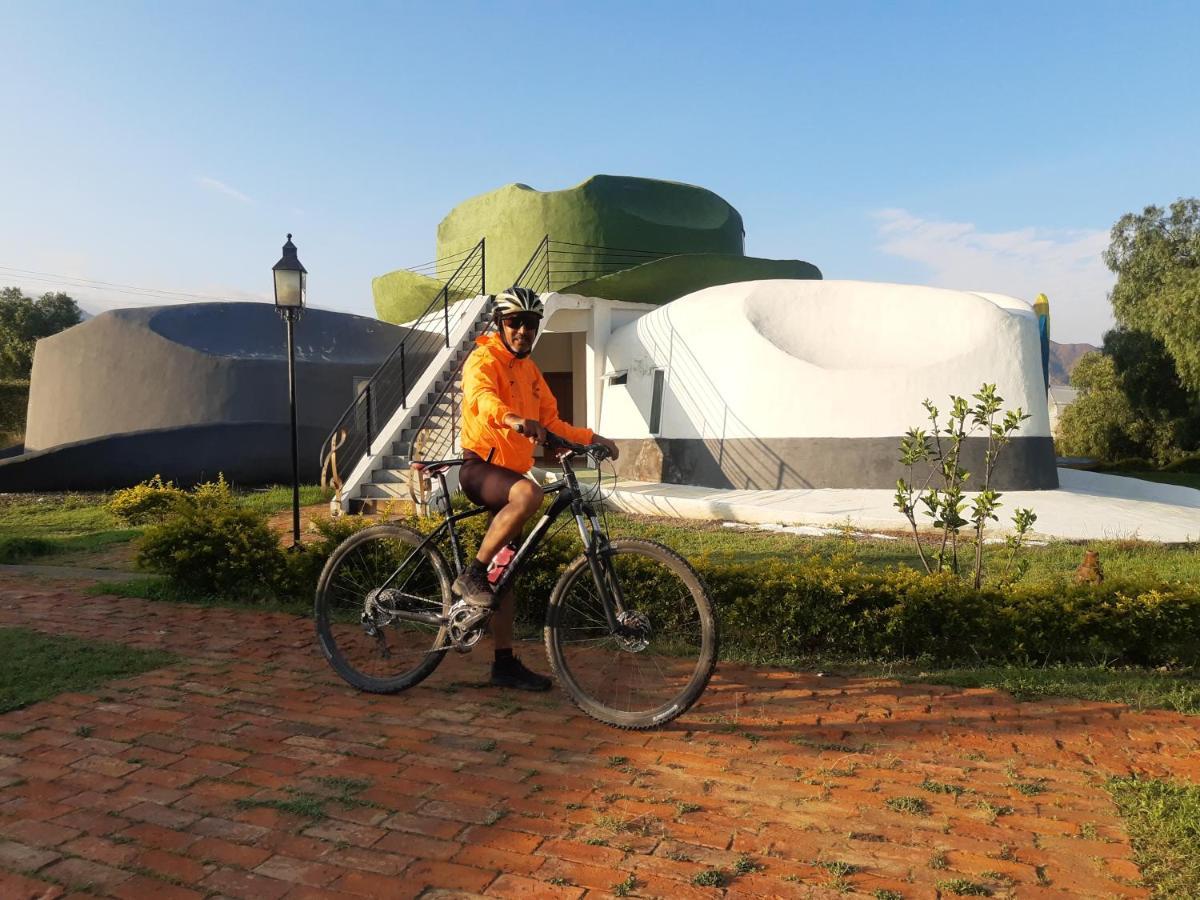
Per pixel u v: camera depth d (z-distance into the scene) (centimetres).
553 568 528
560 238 1995
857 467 1244
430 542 410
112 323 1617
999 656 475
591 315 1739
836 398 1265
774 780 297
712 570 498
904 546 916
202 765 309
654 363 1534
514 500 357
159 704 378
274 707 375
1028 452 1277
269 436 1560
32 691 391
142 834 256
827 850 247
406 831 259
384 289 2202
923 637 474
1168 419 2836
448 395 1338
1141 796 276
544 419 402
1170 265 2692
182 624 535
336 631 503
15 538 927
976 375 1266
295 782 294
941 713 371
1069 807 276
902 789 290
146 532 648
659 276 1792
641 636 360
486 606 368
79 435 1620
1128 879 231
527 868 237
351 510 1151
